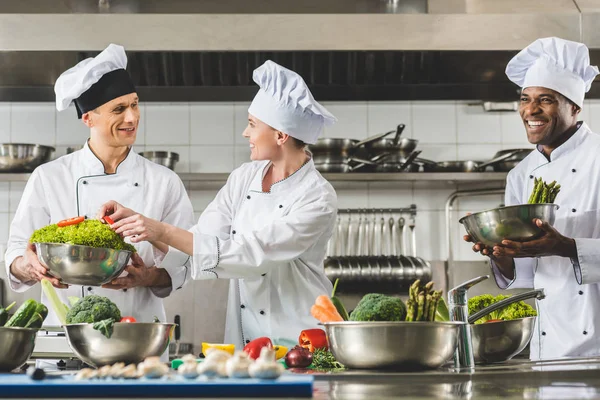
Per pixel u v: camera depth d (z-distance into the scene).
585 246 2.32
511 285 2.65
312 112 2.47
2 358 1.77
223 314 4.12
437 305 1.88
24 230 2.60
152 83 3.78
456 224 4.30
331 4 3.55
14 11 3.47
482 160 4.34
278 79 2.42
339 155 3.88
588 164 2.68
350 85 3.81
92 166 2.65
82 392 1.33
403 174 3.92
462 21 3.50
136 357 1.78
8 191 4.22
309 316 2.50
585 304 2.58
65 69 3.62
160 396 1.33
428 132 4.35
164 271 2.53
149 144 4.28
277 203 2.50
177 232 2.29
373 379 1.60
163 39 3.43
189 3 3.53
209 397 1.32
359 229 4.23
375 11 3.55
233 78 3.77
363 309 1.77
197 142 4.29
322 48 3.44
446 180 4.01
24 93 3.97
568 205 2.67
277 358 2.09
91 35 3.41
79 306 1.86
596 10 3.53
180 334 4.08
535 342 2.72
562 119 2.66
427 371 1.70
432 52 3.54
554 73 2.62
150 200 2.68
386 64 3.69
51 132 4.26
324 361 1.91
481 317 2.04
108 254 2.08
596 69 2.67
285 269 2.50
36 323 1.89
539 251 2.25
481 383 1.62
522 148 4.15
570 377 1.69
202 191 4.26
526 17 3.50
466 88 3.90
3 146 3.81
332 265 4.00
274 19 3.46
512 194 2.87
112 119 2.55
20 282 2.53
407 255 4.23
